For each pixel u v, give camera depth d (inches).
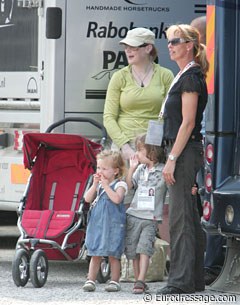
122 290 772.0
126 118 855.7
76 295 748.6
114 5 906.1
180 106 731.4
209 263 810.8
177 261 735.1
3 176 965.2
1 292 761.0
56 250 799.7
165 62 911.7
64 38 903.1
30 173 885.8
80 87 906.1
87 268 911.0
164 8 910.4
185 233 730.2
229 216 734.5
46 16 907.4
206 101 740.7
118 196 756.0
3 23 984.9
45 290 773.3
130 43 844.6
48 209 839.1
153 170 764.6
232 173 751.1
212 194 748.0
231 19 747.4
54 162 846.5
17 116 966.4
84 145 810.2
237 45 749.3
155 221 761.0
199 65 737.6
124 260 815.7
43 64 931.3
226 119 748.6
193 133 733.3
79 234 806.5
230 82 749.3
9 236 1107.3
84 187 829.2
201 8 915.4
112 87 858.8
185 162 728.3
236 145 751.1
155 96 851.4
